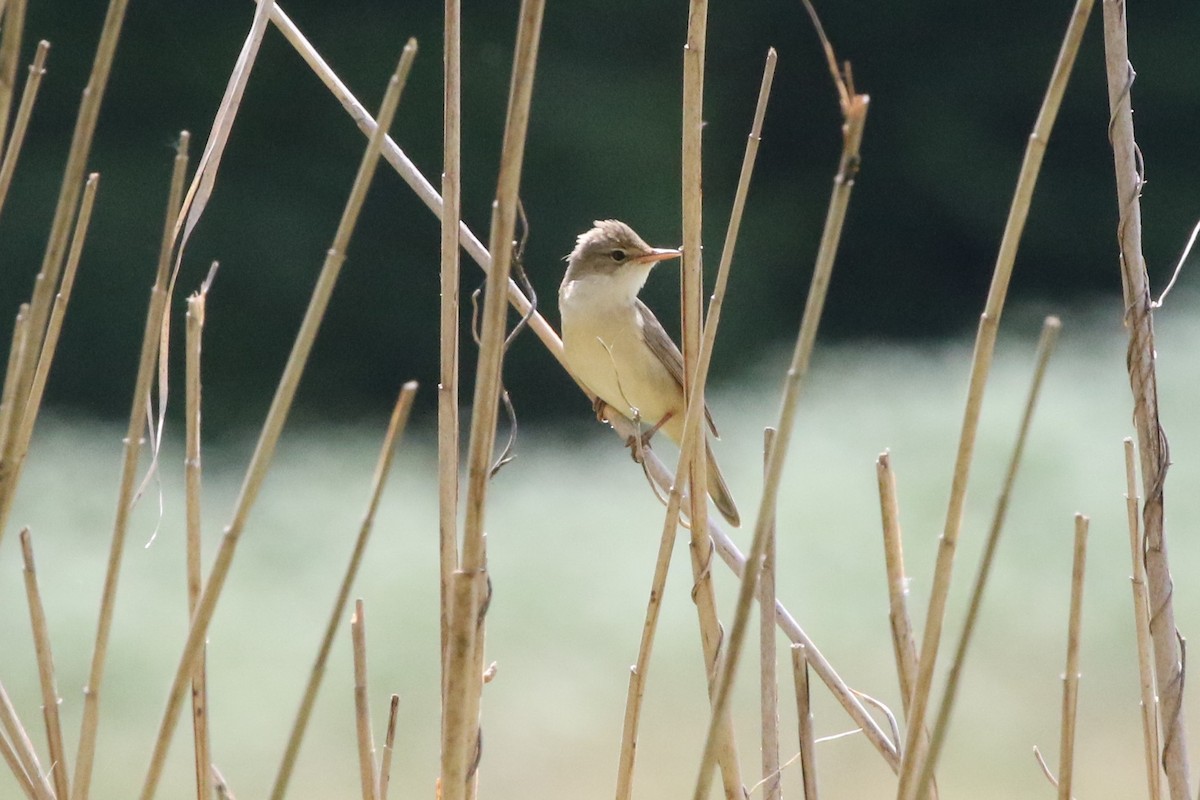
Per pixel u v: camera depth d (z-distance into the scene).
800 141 32.25
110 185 26.42
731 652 2.96
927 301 31.94
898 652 4.01
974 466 15.73
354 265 27.44
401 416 2.95
